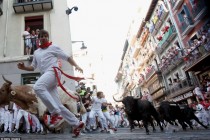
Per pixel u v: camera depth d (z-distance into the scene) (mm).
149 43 35375
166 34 27250
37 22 14242
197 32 21156
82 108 8234
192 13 21219
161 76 31688
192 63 20688
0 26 13414
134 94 50312
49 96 3383
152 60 35156
